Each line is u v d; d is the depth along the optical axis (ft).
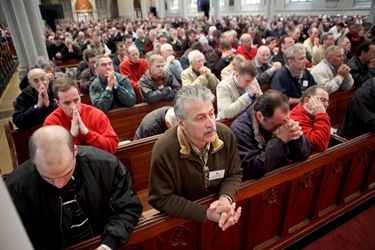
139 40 25.36
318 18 39.04
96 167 4.03
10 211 1.25
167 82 10.80
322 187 6.17
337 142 6.75
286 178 5.31
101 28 46.26
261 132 5.67
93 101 9.48
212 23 43.98
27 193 3.58
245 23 37.17
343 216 7.15
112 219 3.95
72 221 4.01
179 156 4.35
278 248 6.13
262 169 4.92
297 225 6.31
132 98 9.91
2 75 23.13
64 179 3.43
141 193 7.50
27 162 3.81
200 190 4.75
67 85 6.23
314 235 6.64
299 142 5.37
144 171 7.33
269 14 54.70
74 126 6.19
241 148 5.36
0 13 58.95
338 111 11.81
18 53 19.67
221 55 15.34
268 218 5.63
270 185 5.16
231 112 8.63
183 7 62.49
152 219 4.15
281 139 5.08
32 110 8.10
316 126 6.18
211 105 4.03
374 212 7.55
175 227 4.42
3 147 12.45
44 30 35.70
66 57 21.77
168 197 4.28
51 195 3.71
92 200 4.03
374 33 24.76
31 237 3.68
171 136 4.41
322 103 6.53
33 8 18.70
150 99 9.94
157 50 17.31
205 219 4.17
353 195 7.29
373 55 11.53
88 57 12.49
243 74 8.39
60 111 6.79
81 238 4.21
